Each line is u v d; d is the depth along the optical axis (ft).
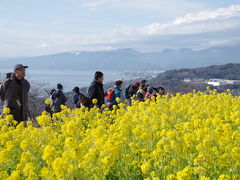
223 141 20.42
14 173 14.96
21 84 30.71
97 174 16.92
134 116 29.40
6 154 18.07
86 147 20.42
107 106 41.04
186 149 19.49
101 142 19.35
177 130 23.36
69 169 15.06
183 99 45.03
